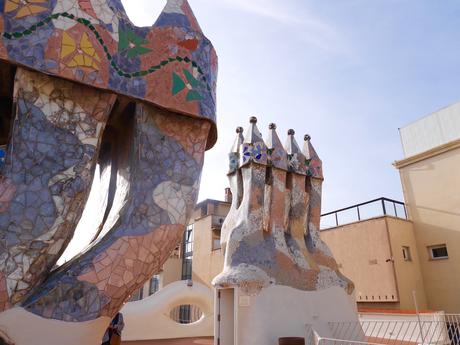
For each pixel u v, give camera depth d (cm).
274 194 1159
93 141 535
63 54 517
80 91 539
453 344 1192
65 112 524
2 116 639
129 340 1362
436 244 1628
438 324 1170
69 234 498
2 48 481
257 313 995
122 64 568
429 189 1703
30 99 502
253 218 1112
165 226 566
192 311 2109
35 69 496
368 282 1617
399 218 1675
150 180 575
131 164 587
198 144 636
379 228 1630
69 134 521
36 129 500
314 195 1278
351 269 1703
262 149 1176
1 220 454
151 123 598
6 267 444
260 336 976
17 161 481
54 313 459
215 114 667
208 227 2275
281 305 1035
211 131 672
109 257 510
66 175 505
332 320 1104
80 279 484
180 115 623
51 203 487
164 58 609
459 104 1725
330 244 1831
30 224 469
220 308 1068
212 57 679
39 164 493
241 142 1281
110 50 558
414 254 1670
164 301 1471
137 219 549
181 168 607
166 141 605
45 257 472
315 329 1059
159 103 588
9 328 434
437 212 1652
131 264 523
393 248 1581
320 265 1175
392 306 1528
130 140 617
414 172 1781
